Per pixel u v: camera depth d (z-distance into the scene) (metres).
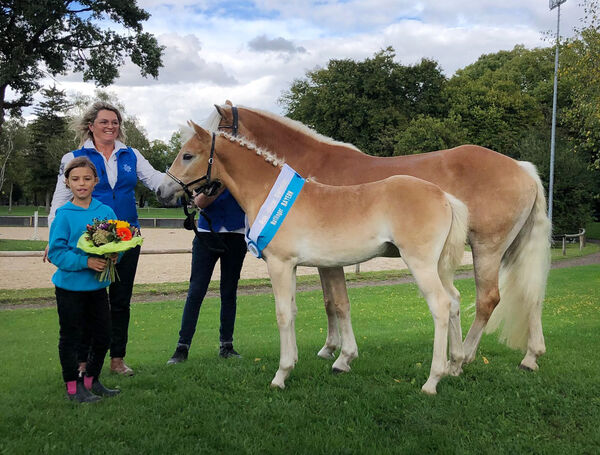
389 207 3.71
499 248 4.55
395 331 6.89
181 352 4.97
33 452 2.94
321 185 3.96
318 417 3.46
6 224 33.34
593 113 14.98
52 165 50.84
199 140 4.12
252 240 3.93
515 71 44.38
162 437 3.14
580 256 19.92
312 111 35.69
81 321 3.66
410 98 35.41
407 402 3.69
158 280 12.58
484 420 3.41
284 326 3.97
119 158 4.45
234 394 3.92
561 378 4.13
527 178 4.54
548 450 2.98
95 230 3.45
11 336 6.79
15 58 18.22
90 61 19.83
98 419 3.39
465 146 4.71
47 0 17.23
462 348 4.28
